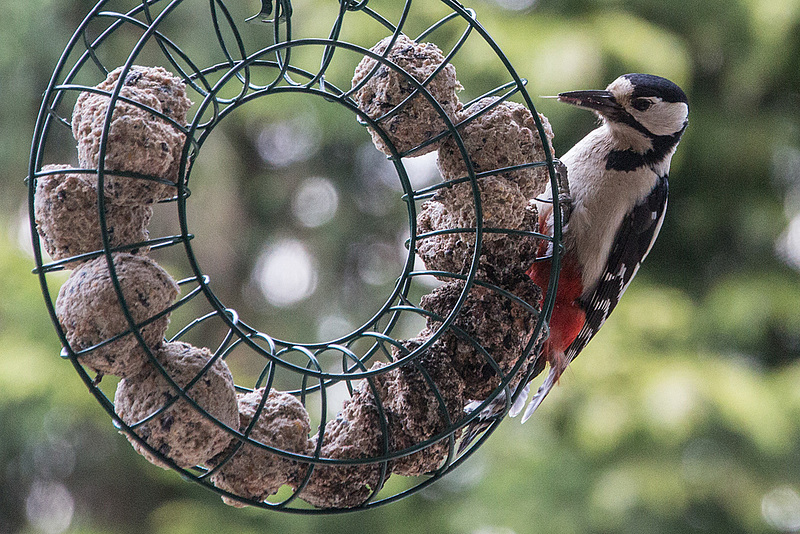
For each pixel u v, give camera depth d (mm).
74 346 4414
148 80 4645
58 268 4648
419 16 12047
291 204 16156
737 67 13094
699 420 11781
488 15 12211
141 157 4445
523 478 12859
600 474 12469
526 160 5043
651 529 12758
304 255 16344
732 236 13914
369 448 4820
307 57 12289
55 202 4527
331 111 13891
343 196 16156
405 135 4922
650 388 11938
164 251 14047
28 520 13656
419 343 5027
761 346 14109
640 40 11984
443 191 5078
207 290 4348
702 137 13227
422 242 5484
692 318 12914
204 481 4609
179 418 4418
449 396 4918
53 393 11586
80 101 4688
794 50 13289
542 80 11703
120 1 12375
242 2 12727
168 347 4566
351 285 16219
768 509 12758
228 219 15086
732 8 12766
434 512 14094
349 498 4852
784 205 13812
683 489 12070
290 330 15852
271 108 13773
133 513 14031
